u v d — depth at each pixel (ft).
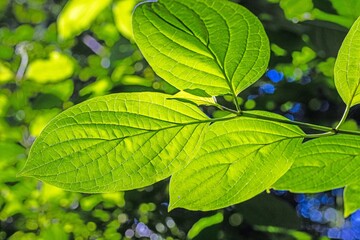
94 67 4.20
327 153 1.62
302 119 4.14
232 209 3.49
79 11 2.61
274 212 2.72
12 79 3.84
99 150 1.47
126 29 2.97
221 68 1.45
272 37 3.00
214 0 1.37
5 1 6.57
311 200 5.53
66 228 3.91
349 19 2.57
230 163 1.54
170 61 1.44
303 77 3.67
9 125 3.62
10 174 3.55
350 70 1.47
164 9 1.37
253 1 3.06
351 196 1.75
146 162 1.49
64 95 3.46
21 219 4.06
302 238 3.46
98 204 3.94
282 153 1.54
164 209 3.77
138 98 1.47
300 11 2.87
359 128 3.42
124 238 4.04
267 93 3.65
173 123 1.48
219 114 3.11
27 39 4.39
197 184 1.54
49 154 1.46
